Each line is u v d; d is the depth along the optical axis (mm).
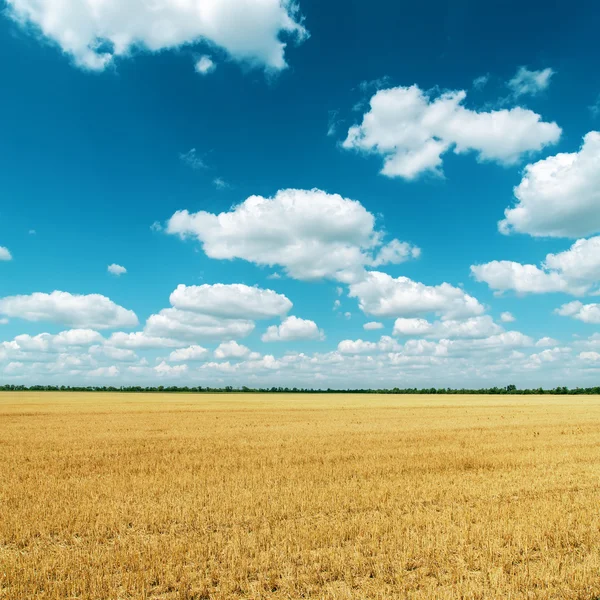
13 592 7113
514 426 32875
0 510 11594
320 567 7992
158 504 12000
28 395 107188
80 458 19500
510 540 9359
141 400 81500
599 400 84812
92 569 7914
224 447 22594
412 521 10516
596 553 8648
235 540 9297
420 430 30156
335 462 18422
